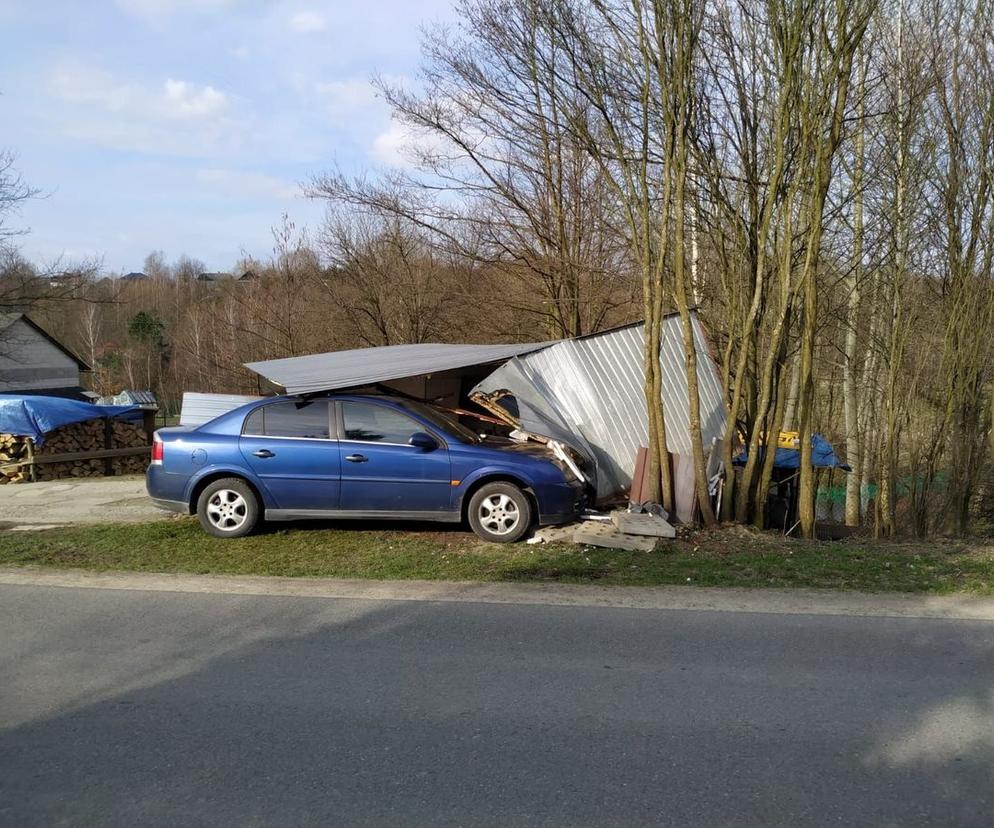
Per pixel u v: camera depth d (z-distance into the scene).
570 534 8.40
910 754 3.78
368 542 8.42
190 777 3.63
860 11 8.41
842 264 14.60
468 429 9.66
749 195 10.22
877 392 15.63
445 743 3.94
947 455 13.48
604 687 4.62
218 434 8.63
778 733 4.02
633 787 3.50
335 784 3.55
